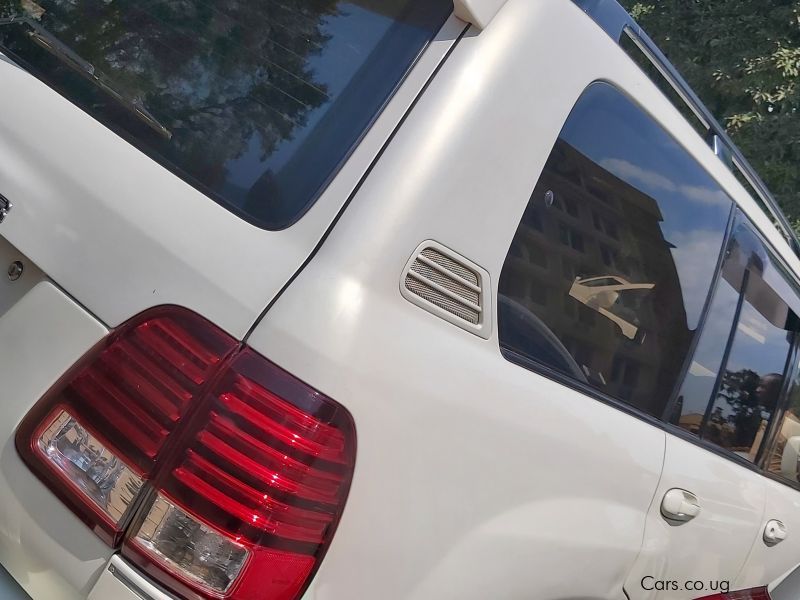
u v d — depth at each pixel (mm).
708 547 2572
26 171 1642
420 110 1603
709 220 2473
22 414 1542
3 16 1913
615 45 2043
